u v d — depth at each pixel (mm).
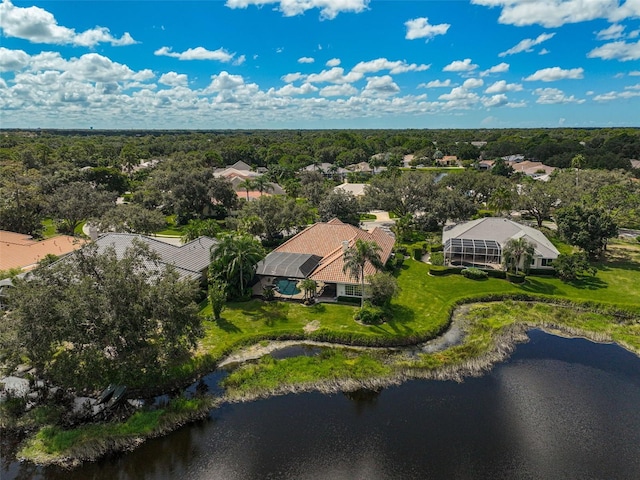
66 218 82750
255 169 189375
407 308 50938
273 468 28688
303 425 32625
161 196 104500
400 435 31625
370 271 52594
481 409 34469
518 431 32062
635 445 30844
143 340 35156
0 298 47000
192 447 30469
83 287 32000
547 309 51594
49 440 30297
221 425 32625
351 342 43969
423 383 37781
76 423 32281
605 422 33125
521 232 67188
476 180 112438
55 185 96625
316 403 35125
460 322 48906
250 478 27922
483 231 70188
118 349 34250
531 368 40281
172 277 36688
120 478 27922
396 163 195250
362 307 48281
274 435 31609
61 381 34594
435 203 88875
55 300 31859
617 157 147625
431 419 33312
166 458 29484
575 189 85438
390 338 43750
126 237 58594
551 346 44281
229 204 107188
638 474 28266
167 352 35094
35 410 32812
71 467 28625
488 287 57531
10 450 29891
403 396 36031
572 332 46938
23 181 89250
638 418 33594
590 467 28828
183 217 102375
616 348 43906
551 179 104688
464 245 65625
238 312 49969
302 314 49344
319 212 92812
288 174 158500
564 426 32688
